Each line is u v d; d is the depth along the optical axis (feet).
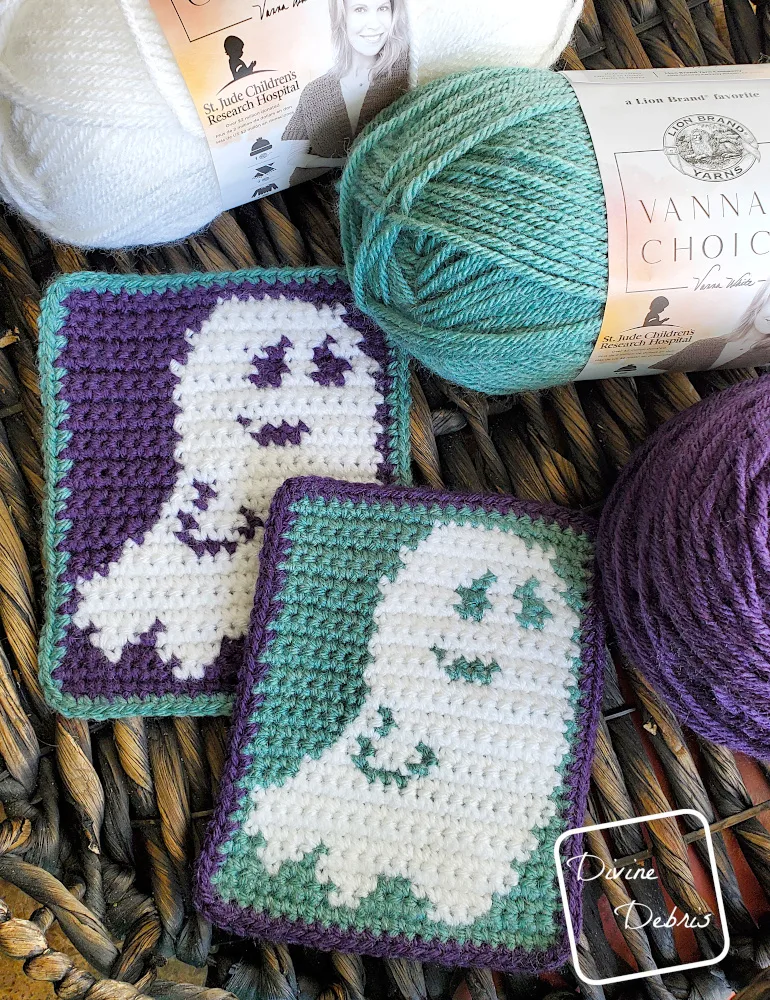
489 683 1.54
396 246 1.43
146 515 1.58
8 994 1.92
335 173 1.66
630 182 1.40
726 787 1.58
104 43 1.37
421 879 1.50
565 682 1.55
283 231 1.68
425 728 1.52
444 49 1.48
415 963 1.52
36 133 1.42
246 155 1.51
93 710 1.54
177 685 1.55
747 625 1.32
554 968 1.49
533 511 1.58
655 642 1.40
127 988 1.38
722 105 1.44
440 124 1.40
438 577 1.56
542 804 1.52
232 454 1.60
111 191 1.47
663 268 1.41
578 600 1.57
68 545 1.56
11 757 1.51
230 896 1.49
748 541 1.32
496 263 1.38
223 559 1.58
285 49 1.42
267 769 1.51
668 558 1.37
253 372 1.62
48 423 1.58
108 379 1.60
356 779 1.51
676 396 1.65
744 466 1.34
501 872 1.50
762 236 1.42
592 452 1.64
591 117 1.41
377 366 1.63
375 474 1.62
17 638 1.55
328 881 1.49
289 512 1.55
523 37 1.50
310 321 1.63
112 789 1.55
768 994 1.41
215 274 1.62
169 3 1.36
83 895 1.49
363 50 1.45
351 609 1.54
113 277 1.61
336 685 1.53
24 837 1.48
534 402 1.66
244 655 1.53
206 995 1.43
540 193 1.38
